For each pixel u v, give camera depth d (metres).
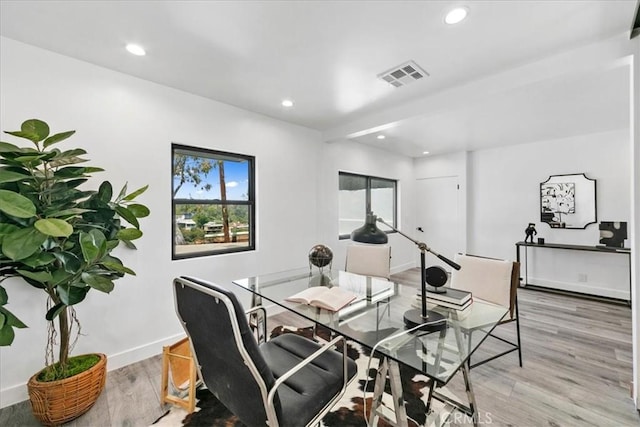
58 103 1.95
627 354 2.38
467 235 5.11
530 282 4.47
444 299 1.69
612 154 3.80
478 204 5.02
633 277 1.76
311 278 2.44
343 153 4.20
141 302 2.31
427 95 2.62
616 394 1.86
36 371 1.86
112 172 2.17
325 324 1.53
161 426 1.61
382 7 1.50
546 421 1.63
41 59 1.89
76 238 1.60
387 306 1.77
